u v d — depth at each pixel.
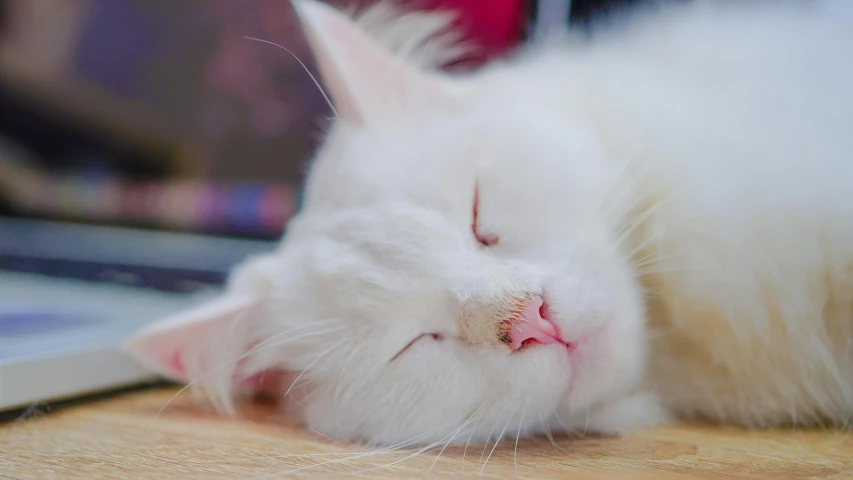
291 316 0.29
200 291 0.39
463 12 0.43
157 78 0.51
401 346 0.28
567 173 0.28
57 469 0.24
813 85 0.29
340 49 0.31
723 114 0.29
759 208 0.27
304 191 0.33
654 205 0.29
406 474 0.24
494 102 0.31
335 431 0.29
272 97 0.48
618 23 0.35
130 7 0.50
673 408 0.29
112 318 0.34
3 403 0.27
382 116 0.31
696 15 0.33
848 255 0.26
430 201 0.28
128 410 0.30
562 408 0.28
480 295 0.27
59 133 0.54
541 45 0.36
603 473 0.24
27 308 0.35
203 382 0.30
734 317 0.28
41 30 0.52
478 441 0.27
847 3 0.31
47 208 0.55
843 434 0.27
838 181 0.27
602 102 0.30
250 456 0.25
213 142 0.50
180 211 0.51
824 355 0.27
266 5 0.46
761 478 0.23
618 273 0.28
